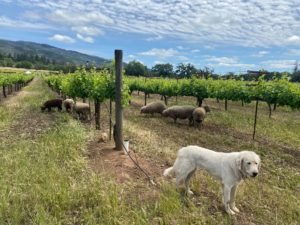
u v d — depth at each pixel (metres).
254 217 2.69
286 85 6.70
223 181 2.70
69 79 7.72
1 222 2.25
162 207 2.55
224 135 6.12
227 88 9.65
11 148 4.12
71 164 3.42
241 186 3.28
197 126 7.10
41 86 22.55
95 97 5.52
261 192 3.22
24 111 8.41
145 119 7.88
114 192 2.73
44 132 5.23
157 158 4.02
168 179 3.28
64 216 2.41
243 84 9.55
